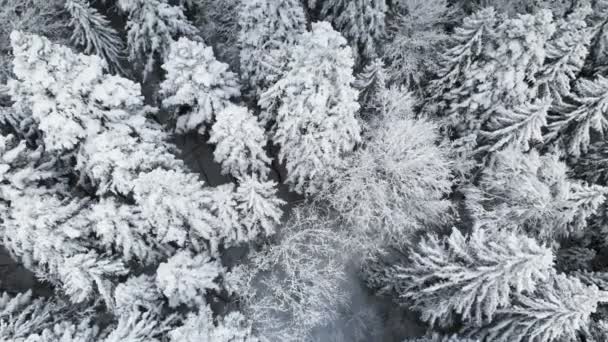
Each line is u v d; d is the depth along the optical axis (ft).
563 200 55.88
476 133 62.44
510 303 48.57
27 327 46.06
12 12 63.87
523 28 51.37
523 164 58.34
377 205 61.82
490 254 45.37
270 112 56.13
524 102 58.13
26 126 51.16
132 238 49.21
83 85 43.57
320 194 61.21
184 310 50.03
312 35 46.29
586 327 47.19
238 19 63.21
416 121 62.23
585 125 59.72
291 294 58.80
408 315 63.77
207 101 51.98
